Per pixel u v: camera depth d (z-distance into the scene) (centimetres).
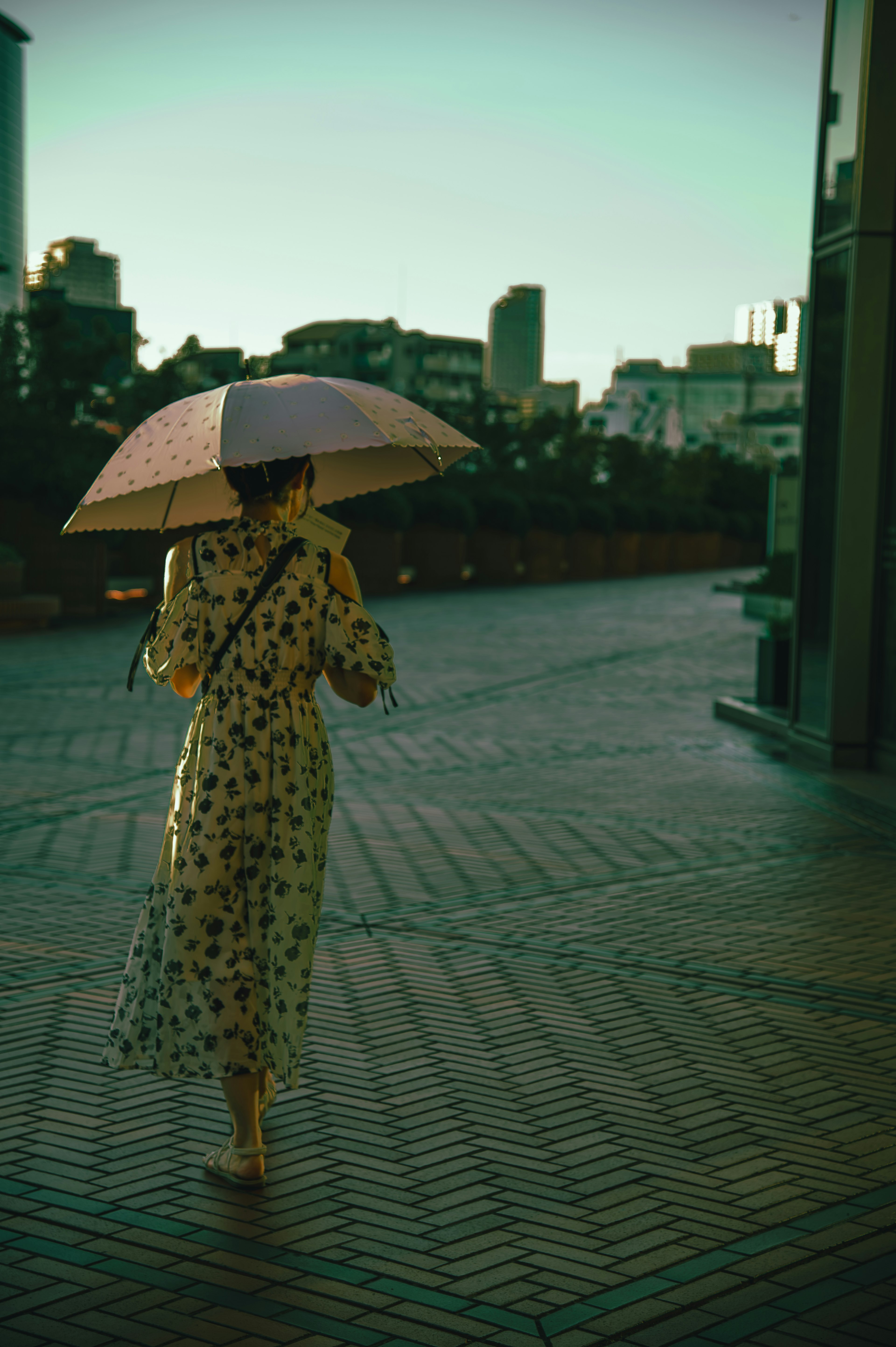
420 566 3372
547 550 3781
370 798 855
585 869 669
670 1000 470
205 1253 290
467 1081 392
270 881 318
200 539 327
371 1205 314
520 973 497
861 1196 320
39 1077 389
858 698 997
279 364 8631
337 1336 258
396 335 11556
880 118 947
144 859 670
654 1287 277
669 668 1691
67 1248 292
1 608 2045
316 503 393
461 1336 258
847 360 972
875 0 930
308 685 329
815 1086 392
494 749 1062
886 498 979
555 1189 323
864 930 564
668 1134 356
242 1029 316
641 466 5594
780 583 1343
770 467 5925
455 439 344
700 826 783
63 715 1195
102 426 2805
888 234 959
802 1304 271
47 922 551
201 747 321
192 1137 352
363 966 502
